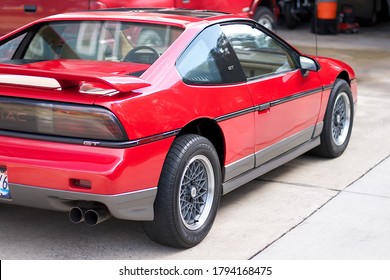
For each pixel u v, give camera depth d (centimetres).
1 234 473
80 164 398
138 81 410
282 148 559
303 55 588
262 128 521
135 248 452
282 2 1540
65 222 498
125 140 398
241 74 501
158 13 521
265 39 546
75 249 450
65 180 400
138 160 404
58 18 522
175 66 448
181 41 464
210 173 461
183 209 445
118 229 485
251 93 504
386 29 1600
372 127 777
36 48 523
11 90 416
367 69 1111
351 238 469
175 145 431
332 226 490
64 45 511
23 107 412
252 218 505
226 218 504
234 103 483
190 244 447
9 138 420
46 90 411
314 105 606
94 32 502
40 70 398
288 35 1480
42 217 507
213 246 454
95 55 495
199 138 445
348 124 674
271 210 521
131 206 407
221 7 988
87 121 399
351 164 643
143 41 481
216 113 463
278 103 539
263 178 600
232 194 558
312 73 600
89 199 400
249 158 509
